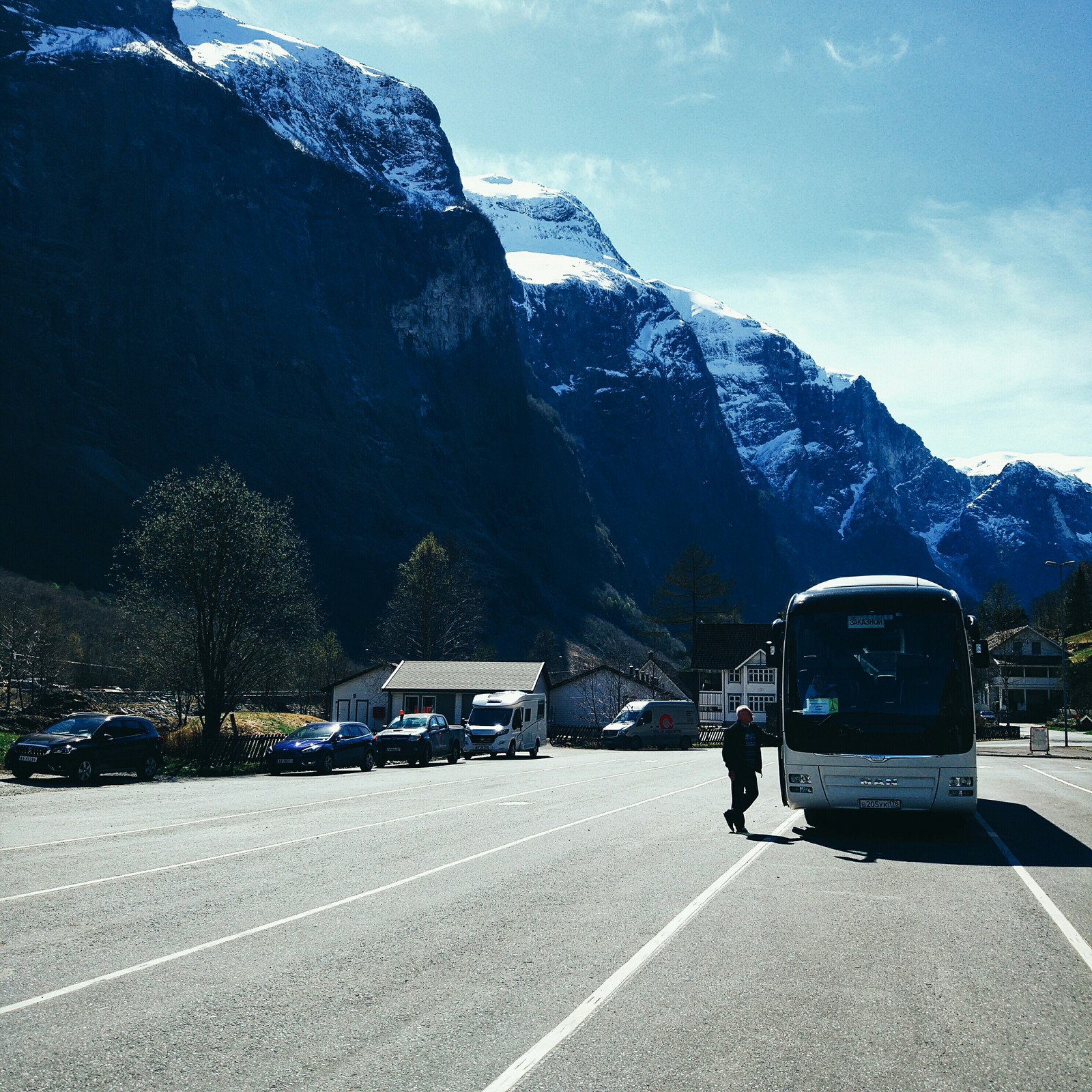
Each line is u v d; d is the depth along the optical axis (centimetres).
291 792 2488
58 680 6606
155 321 18138
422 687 6719
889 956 820
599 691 7950
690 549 10344
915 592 1599
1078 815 1936
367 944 859
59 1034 635
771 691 9856
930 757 1512
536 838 1537
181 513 4209
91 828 1686
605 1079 562
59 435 15238
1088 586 14938
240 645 4284
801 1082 558
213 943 866
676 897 1062
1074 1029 646
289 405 19388
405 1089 548
